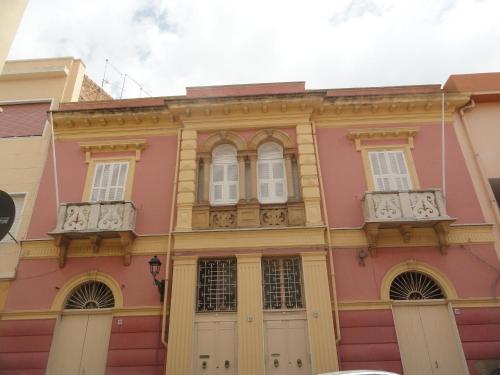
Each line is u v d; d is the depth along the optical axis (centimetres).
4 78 1533
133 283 1115
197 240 1128
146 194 1252
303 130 1299
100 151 1349
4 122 1442
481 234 1137
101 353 1052
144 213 1218
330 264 1098
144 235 1171
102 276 1130
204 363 998
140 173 1295
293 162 1278
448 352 1012
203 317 1054
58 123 1377
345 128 1334
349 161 1273
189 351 993
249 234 1128
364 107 1338
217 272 1117
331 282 1078
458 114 1348
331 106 1335
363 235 1141
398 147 1297
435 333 1034
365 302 1056
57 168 1324
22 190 1298
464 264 1098
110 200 1252
